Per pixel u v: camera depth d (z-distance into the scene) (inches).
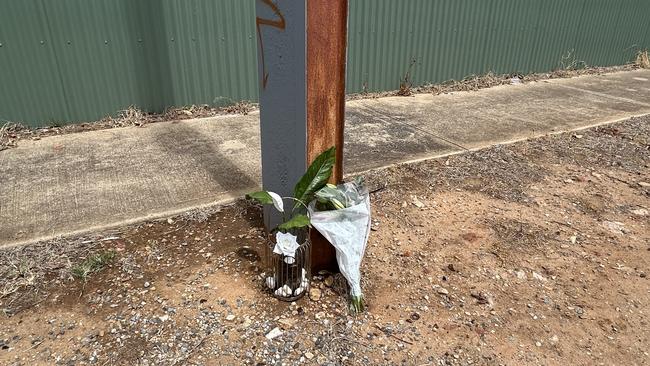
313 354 81.2
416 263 107.4
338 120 91.4
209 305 90.9
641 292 101.8
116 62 183.0
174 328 85.3
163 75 192.4
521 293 99.7
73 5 170.2
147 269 100.3
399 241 115.3
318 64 84.1
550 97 254.2
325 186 90.1
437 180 148.3
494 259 110.6
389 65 245.0
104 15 175.8
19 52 166.7
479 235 119.7
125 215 119.3
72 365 77.2
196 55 196.1
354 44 229.3
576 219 129.8
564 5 297.3
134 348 80.8
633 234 123.9
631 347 87.4
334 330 86.5
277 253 86.9
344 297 94.7
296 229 92.7
